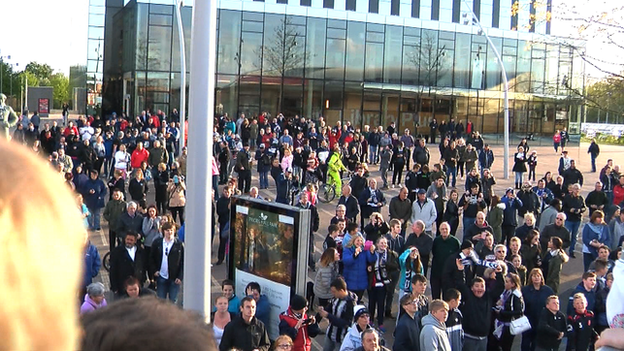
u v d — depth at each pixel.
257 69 44.94
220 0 43.94
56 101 112.06
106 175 27.84
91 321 1.07
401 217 17.02
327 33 46.19
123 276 11.09
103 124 38.97
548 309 9.77
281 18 45.06
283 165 23.58
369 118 47.69
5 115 20.20
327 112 46.66
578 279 16.42
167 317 1.09
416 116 48.34
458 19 51.09
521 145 31.14
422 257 13.13
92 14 44.75
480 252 12.65
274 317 10.12
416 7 50.66
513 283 10.23
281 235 9.98
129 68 43.94
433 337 8.34
